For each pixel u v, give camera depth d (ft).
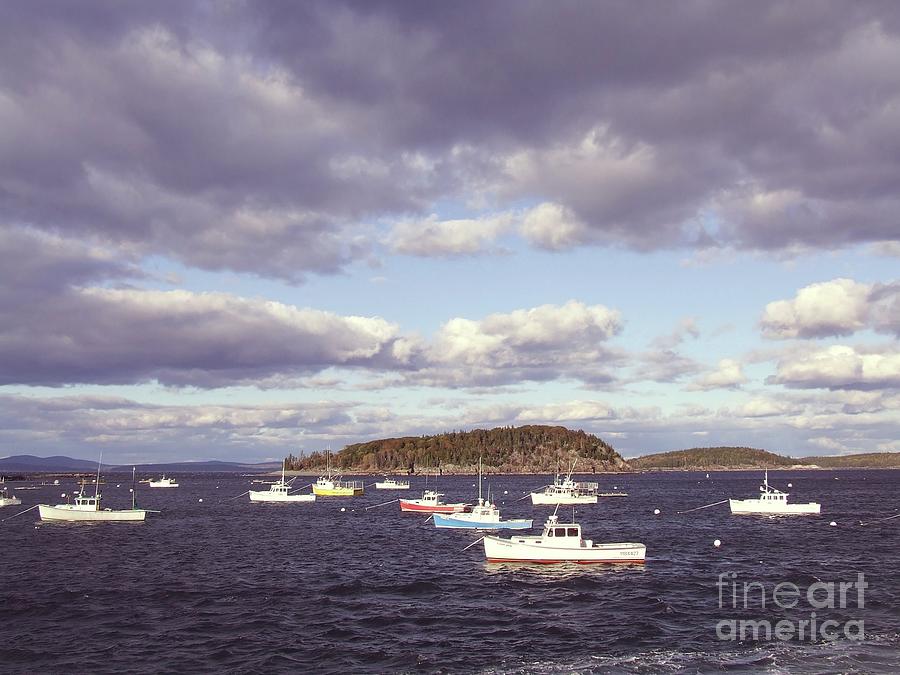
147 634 150.82
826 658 128.67
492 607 174.70
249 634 150.41
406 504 508.94
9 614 169.07
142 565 242.99
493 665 128.16
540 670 124.36
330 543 309.63
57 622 161.27
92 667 129.70
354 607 175.42
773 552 269.85
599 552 236.43
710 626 153.69
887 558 251.80
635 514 478.59
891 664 125.29
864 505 542.98
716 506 551.18
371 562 248.93
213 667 129.29
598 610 170.40
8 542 311.88
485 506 379.14
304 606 176.55
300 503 627.46
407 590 195.93
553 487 627.05
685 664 126.31
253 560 255.29
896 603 173.47
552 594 188.96
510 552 240.53
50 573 225.76
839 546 288.71
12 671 127.85
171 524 405.80
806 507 457.68
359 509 542.57
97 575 221.46
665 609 169.99
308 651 138.41
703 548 283.38
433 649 139.03
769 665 125.08
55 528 378.12
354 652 137.49
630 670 123.54
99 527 384.27
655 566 233.35
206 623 159.74
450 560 251.80
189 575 221.25
